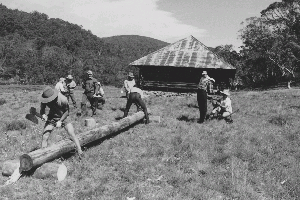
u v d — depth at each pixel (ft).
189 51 88.94
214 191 14.75
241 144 23.09
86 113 37.09
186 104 52.29
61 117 18.52
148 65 85.87
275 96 78.18
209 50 88.28
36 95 72.90
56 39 592.60
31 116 18.35
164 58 87.66
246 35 180.96
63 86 40.14
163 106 49.55
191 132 27.07
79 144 18.88
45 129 18.65
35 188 14.39
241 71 226.38
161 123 31.50
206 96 32.19
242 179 16.25
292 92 102.47
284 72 189.98
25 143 22.26
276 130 28.68
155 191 14.56
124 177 16.24
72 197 13.62
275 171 17.43
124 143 23.09
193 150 21.24
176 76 87.30
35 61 265.13
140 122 32.73
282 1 168.55
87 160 18.63
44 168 15.76
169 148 21.90
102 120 33.68
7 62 279.28
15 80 244.01
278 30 178.70
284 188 15.25
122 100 58.49
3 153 19.57
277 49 174.40
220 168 18.04
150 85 88.94
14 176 15.15
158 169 17.49
